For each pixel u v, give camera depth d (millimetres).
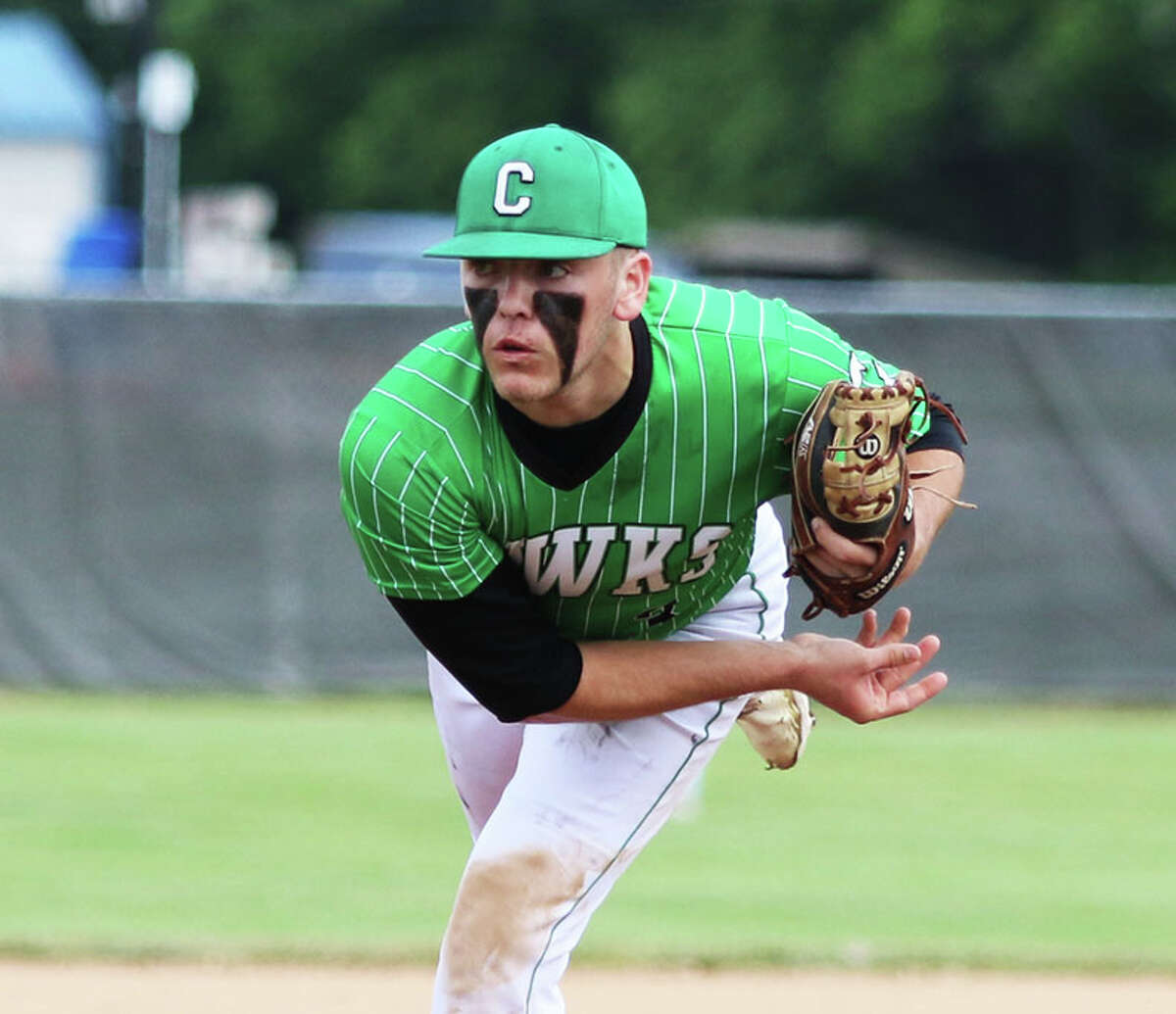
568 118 146125
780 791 28703
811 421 11414
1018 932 21031
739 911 21844
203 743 30719
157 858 23875
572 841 12703
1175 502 33625
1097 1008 18375
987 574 33906
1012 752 31219
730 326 11555
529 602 12219
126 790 27531
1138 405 33594
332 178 153375
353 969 19469
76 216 116625
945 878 23594
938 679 12289
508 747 13805
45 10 162500
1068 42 105500
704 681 11984
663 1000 18422
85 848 24312
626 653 12031
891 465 11398
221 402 33500
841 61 118688
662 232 124938
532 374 10570
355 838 25125
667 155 126625
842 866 24109
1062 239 120125
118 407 33438
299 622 33875
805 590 33000
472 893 12680
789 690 12562
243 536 33688
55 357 33344
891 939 20625
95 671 33781
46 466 33500
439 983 12812
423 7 148125
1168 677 33875
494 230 10391
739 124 122125
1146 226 113562
